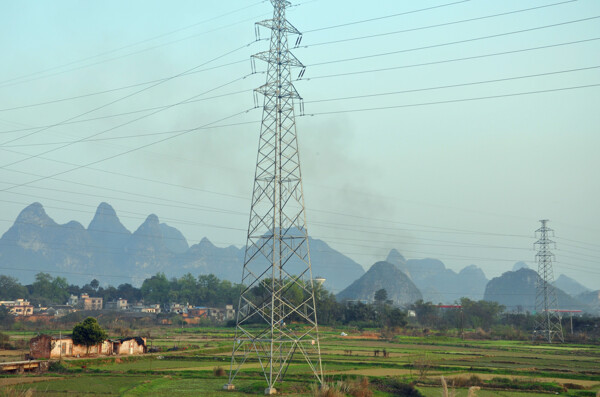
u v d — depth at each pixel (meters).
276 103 72.75
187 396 64.56
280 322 70.50
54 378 81.25
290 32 76.38
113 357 106.38
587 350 160.75
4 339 135.12
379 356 122.06
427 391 70.12
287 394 65.94
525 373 93.06
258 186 70.69
